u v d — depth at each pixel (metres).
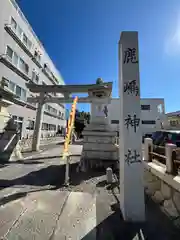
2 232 2.66
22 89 17.53
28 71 18.84
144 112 29.64
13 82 15.63
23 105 17.81
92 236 2.64
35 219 3.12
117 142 10.32
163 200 3.93
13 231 2.70
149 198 4.54
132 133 3.44
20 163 8.79
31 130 20.00
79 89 12.54
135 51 3.70
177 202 3.26
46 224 2.95
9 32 14.52
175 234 2.76
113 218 3.25
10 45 14.87
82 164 8.33
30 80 19.31
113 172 7.41
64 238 2.56
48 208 3.62
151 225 3.03
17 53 16.22
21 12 16.89
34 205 3.75
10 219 3.09
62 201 4.04
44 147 17.44
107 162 8.31
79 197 4.33
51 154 12.28
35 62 20.70
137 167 3.33
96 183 5.66
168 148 3.75
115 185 5.45
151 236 2.69
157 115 29.34
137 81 3.60
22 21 17.12
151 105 29.80
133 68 3.64
